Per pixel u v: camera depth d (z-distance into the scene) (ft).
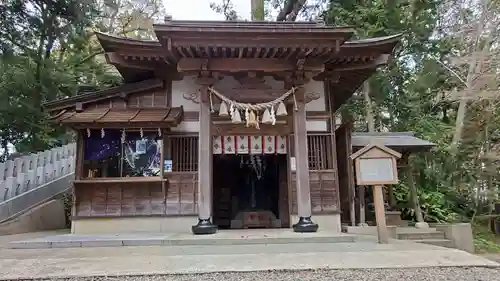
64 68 40.06
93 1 36.88
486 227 37.19
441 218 34.42
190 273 11.51
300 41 21.11
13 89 33.55
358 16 39.37
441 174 36.06
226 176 35.40
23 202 27.58
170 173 24.34
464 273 11.63
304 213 22.07
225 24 20.79
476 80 34.91
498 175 37.37
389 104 43.60
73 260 13.48
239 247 16.81
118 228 23.68
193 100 25.18
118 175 24.22
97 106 25.40
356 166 18.19
